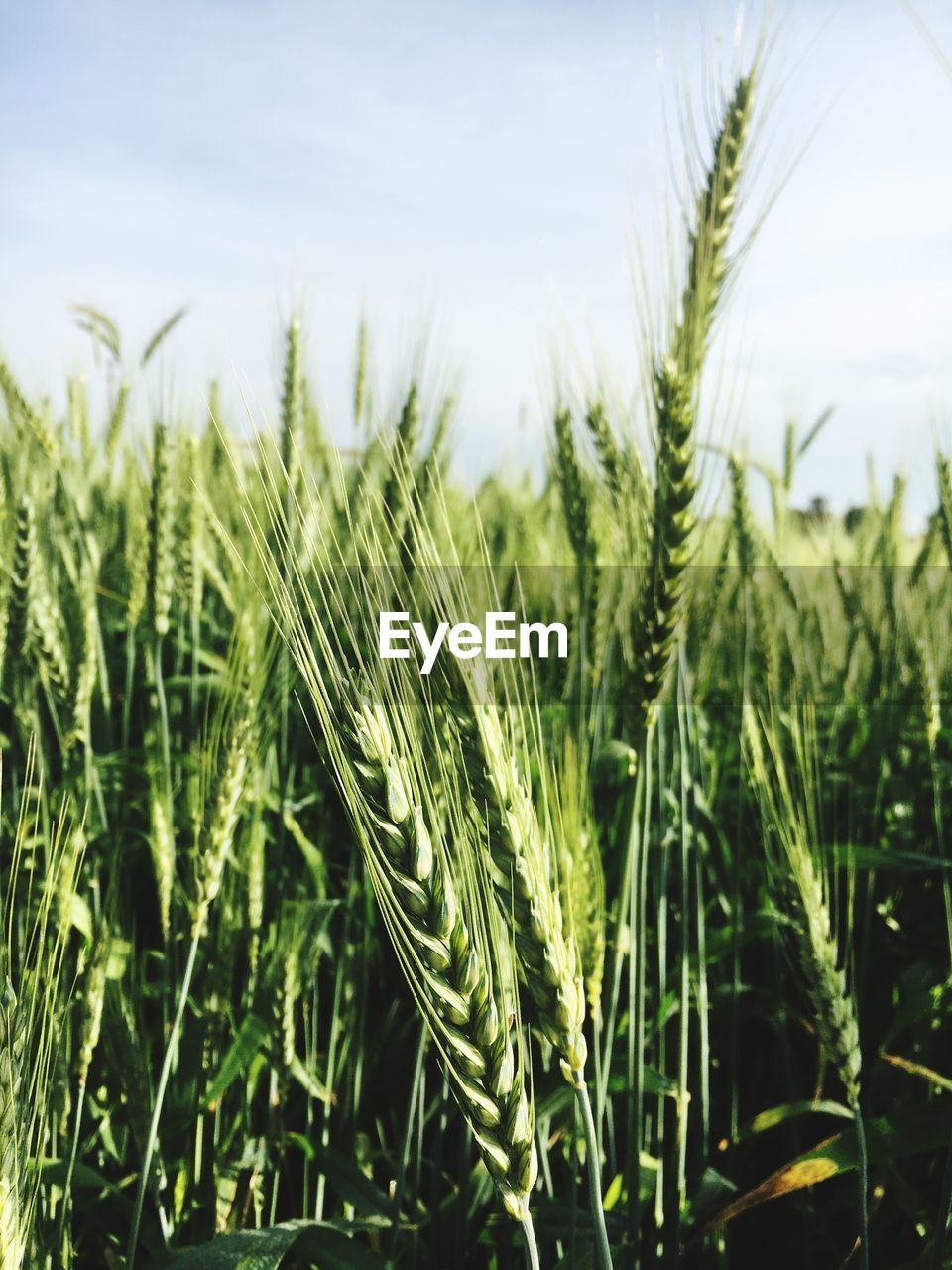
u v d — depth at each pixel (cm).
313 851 51
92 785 50
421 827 24
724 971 52
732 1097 44
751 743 41
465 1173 38
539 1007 26
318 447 64
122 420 82
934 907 58
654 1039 48
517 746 29
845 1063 32
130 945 42
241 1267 31
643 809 39
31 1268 29
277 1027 41
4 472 70
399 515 28
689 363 37
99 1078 41
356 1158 43
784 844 35
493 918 27
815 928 33
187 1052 40
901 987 46
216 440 79
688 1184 41
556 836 34
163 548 50
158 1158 37
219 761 36
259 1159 40
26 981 29
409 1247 39
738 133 38
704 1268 39
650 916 52
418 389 56
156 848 40
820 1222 42
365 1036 50
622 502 43
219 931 41
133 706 70
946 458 53
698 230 39
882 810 65
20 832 29
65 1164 35
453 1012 24
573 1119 34
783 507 74
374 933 52
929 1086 44
